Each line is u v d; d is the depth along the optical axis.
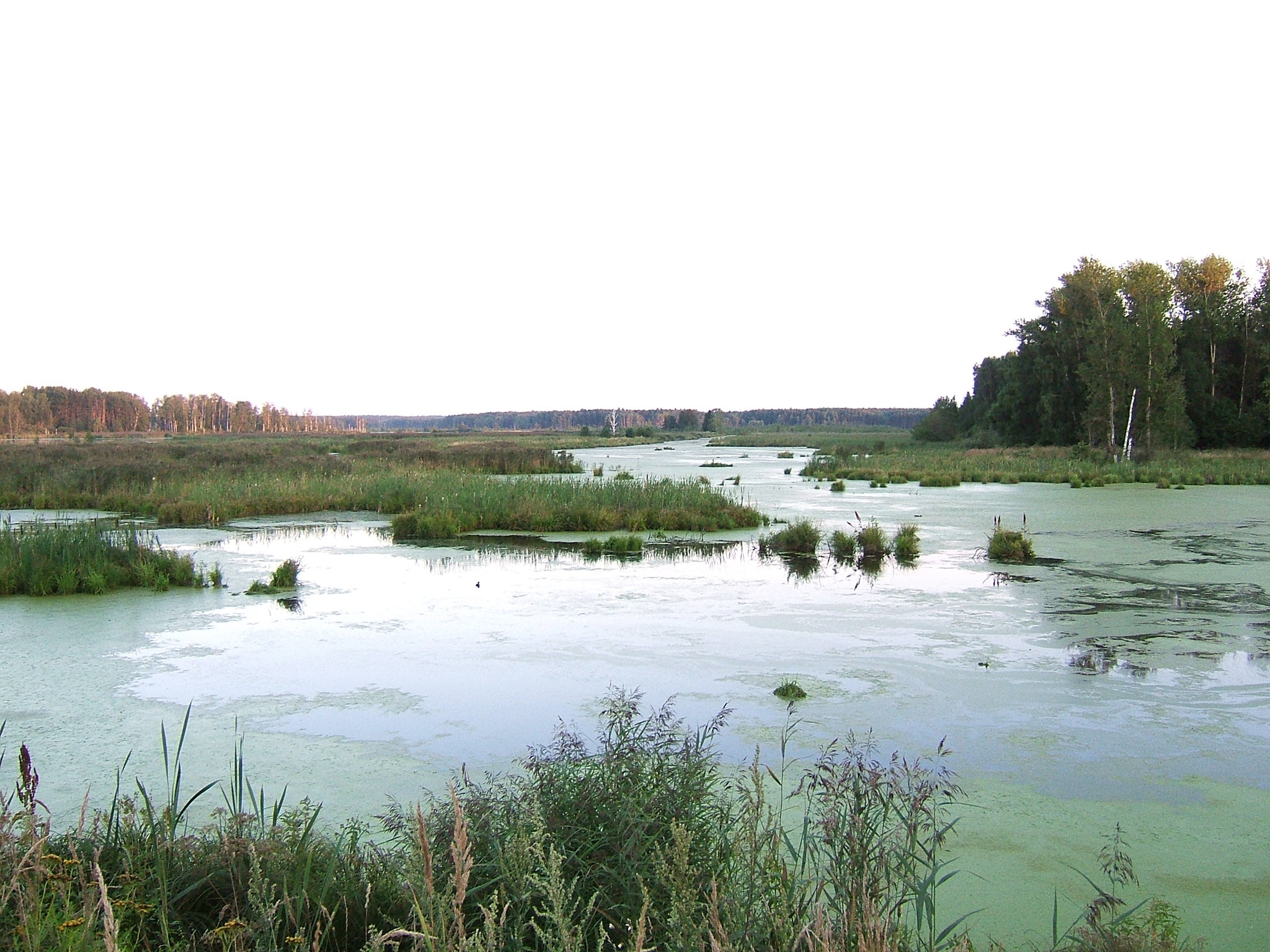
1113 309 51.31
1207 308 55.28
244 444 60.94
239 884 3.96
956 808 5.95
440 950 2.94
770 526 21.61
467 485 26.16
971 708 7.97
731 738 7.18
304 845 4.24
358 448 51.94
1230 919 4.58
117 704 8.00
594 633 10.68
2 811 3.87
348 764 6.58
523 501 22.02
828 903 3.75
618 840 4.09
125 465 29.48
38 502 25.11
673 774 4.60
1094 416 48.53
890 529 20.72
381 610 11.94
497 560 16.48
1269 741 7.23
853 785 4.39
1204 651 9.86
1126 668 9.23
